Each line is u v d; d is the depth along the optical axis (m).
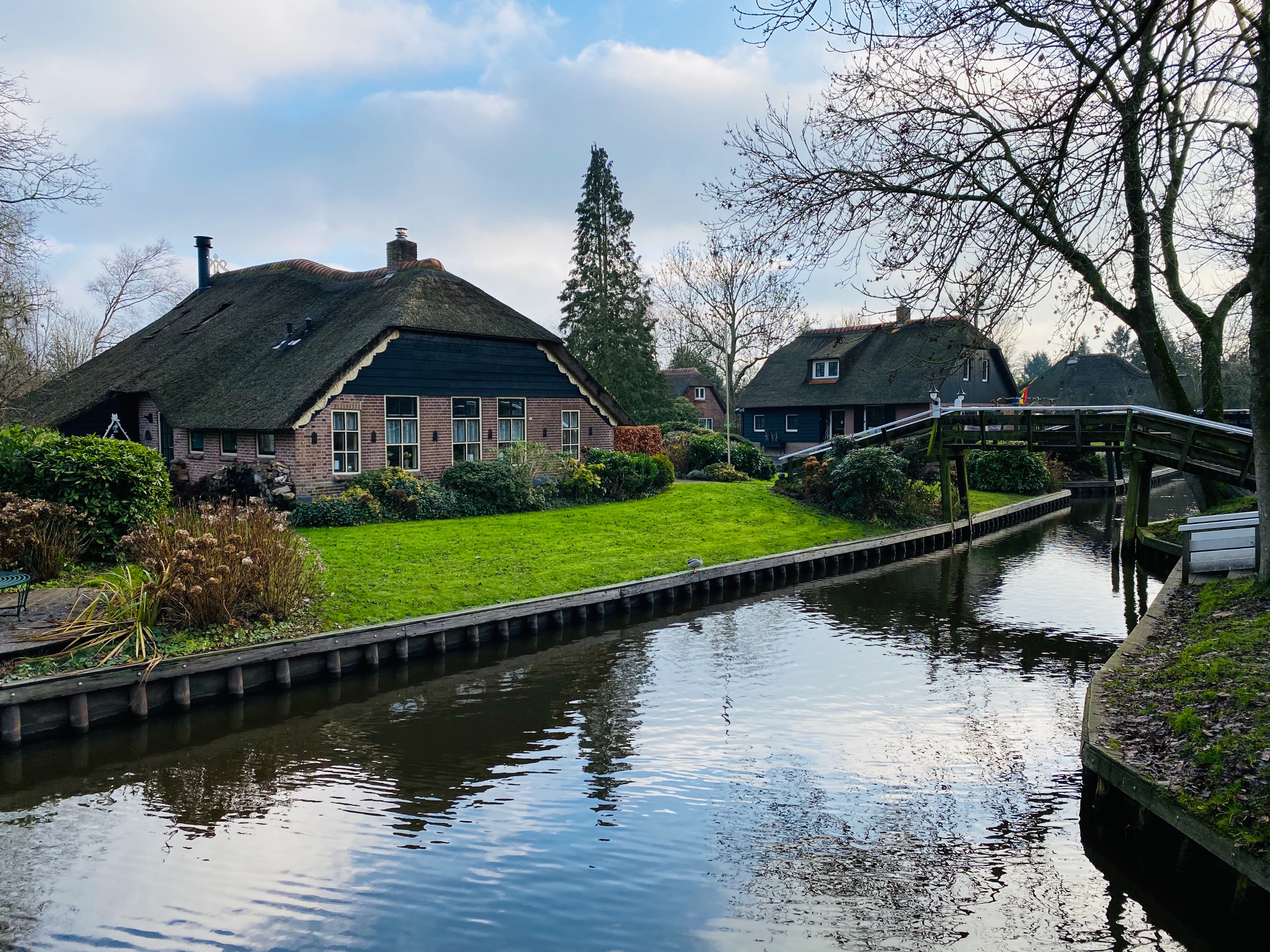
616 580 15.98
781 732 9.73
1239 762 6.47
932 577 19.84
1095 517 31.38
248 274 30.62
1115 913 6.20
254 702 10.76
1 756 9.04
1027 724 9.95
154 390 23.64
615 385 43.72
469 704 10.77
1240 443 18.73
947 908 6.23
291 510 19.11
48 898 6.38
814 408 44.59
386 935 5.90
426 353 22.38
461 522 19.89
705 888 6.49
